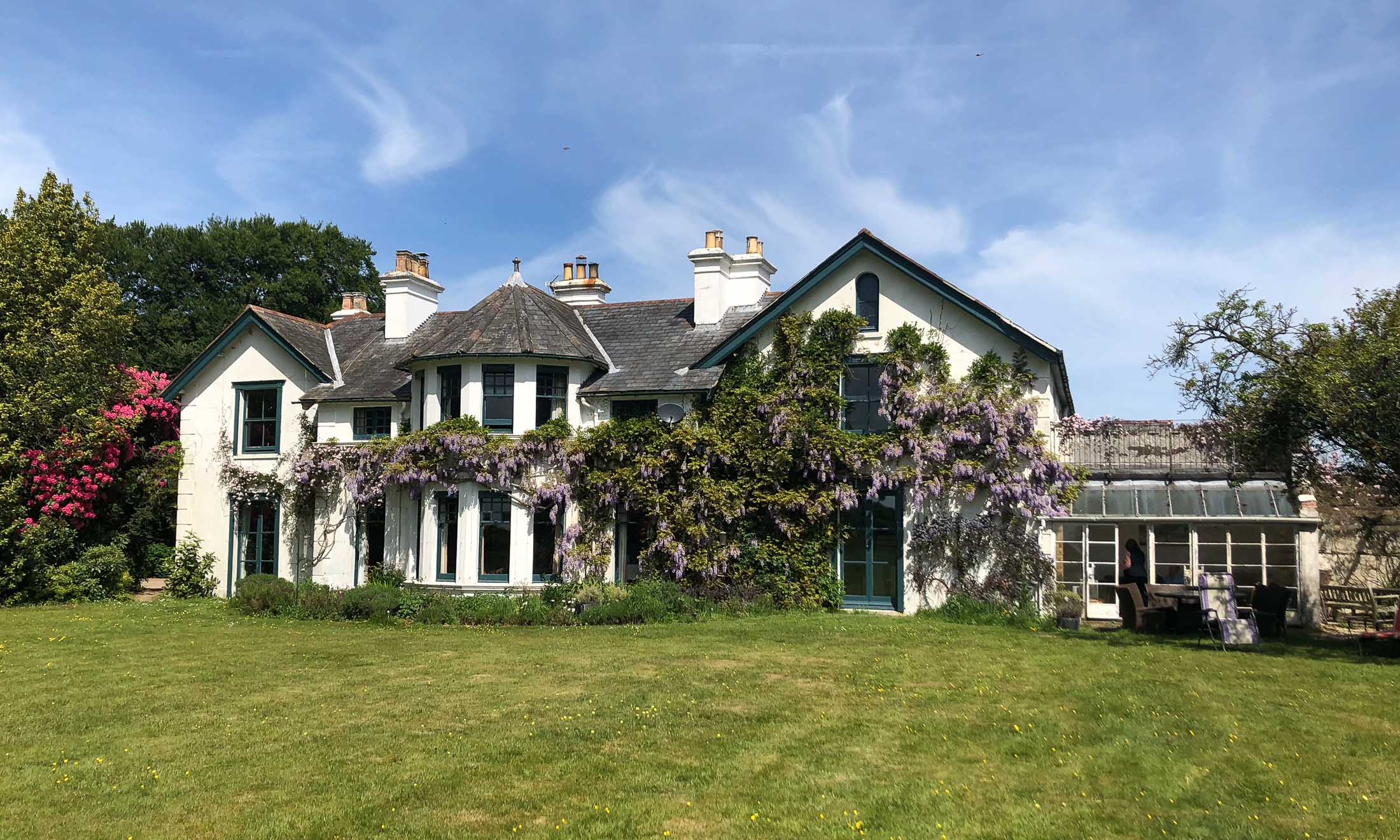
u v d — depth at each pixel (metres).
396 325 26.59
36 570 24.12
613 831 7.59
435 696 12.19
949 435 20.25
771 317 22.03
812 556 21.09
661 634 17.36
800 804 8.17
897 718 10.93
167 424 29.25
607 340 24.92
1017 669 13.70
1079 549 20.97
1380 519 18.38
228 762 9.34
